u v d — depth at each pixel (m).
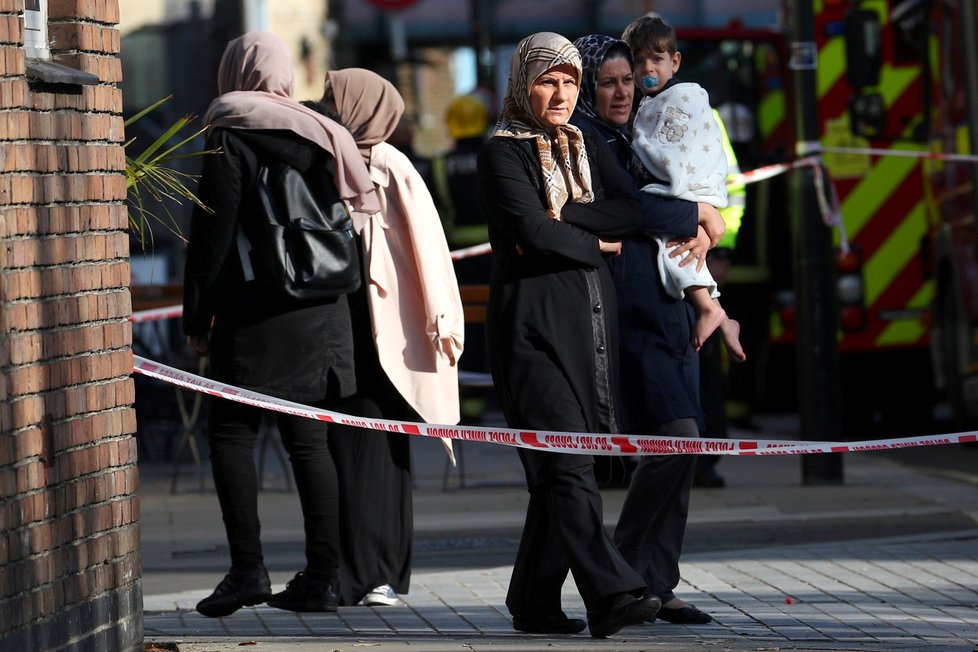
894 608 21.12
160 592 24.19
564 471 18.08
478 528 29.91
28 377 14.38
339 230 20.70
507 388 18.44
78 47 15.88
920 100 45.81
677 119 19.52
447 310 21.88
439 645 17.86
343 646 17.83
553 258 18.36
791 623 20.11
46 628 14.55
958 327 40.78
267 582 20.94
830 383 34.16
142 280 53.09
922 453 42.50
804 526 29.03
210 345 21.19
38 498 14.49
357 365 22.19
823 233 34.31
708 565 24.80
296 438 21.16
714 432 30.86
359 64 80.88
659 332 19.16
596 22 73.25
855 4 44.50
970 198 38.78
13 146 14.25
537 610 19.17
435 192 45.44
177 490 35.72
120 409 16.45
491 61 74.00
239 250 20.62
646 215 19.16
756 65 47.84
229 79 21.62
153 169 18.05
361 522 21.94
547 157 18.48
